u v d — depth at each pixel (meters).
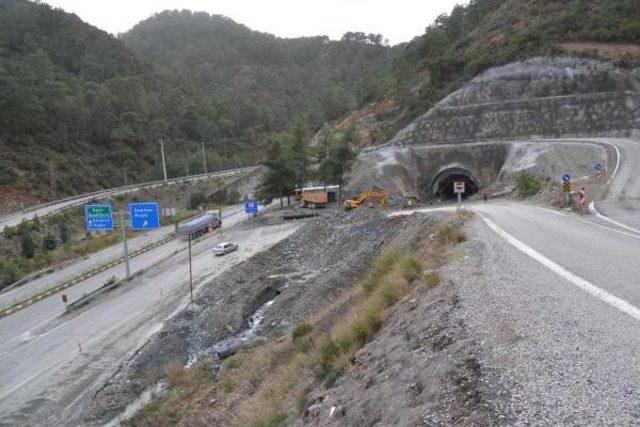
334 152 63.38
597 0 81.94
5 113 93.62
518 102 67.88
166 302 31.53
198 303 29.69
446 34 118.94
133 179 105.69
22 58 116.69
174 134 133.88
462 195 70.06
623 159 40.06
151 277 37.53
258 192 65.88
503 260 11.77
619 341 6.22
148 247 48.09
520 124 66.94
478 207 32.56
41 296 35.09
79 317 30.42
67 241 53.44
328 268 30.38
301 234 40.09
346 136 64.31
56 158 95.38
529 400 4.93
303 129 67.56
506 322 7.20
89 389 21.61
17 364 24.61
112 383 21.86
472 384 5.51
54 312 31.73
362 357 9.09
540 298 8.35
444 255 13.66
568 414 4.61
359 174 66.12
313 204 59.50
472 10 124.50
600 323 6.93
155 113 132.38
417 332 8.04
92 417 19.27
